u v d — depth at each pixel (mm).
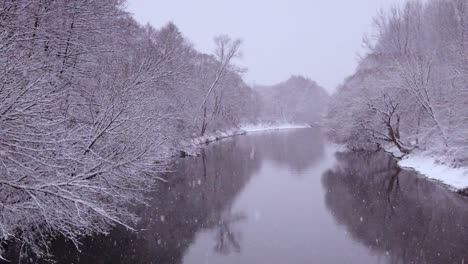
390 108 29156
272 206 15555
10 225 7859
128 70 12461
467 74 20828
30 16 9375
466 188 17031
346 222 13477
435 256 10281
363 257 10367
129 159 8977
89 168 8461
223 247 11023
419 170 23000
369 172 23469
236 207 15328
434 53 29641
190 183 19781
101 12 11719
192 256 10367
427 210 14648
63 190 6828
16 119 6688
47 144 7465
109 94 10367
